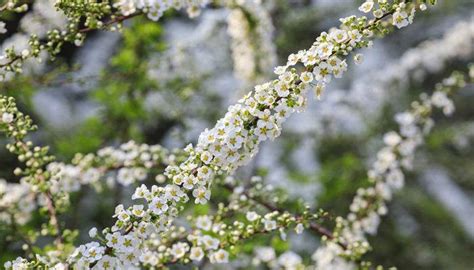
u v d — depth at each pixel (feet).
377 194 2.82
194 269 2.40
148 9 2.33
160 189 2.06
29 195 2.64
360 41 2.07
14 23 3.27
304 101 2.07
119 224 2.05
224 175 2.55
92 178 2.66
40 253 2.44
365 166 4.54
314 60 2.06
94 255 2.06
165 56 3.40
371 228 2.78
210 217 2.48
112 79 3.16
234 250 2.39
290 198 3.32
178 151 2.60
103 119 3.46
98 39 4.59
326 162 4.52
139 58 3.29
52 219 2.40
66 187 2.65
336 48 2.06
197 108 3.78
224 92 3.93
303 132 4.66
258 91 2.06
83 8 2.24
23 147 2.29
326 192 3.86
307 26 4.71
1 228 2.60
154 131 4.03
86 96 4.61
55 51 2.28
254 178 2.55
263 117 2.05
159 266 2.33
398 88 4.61
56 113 4.33
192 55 3.61
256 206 2.51
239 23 2.89
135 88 3.29
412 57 4.20
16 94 2.89
